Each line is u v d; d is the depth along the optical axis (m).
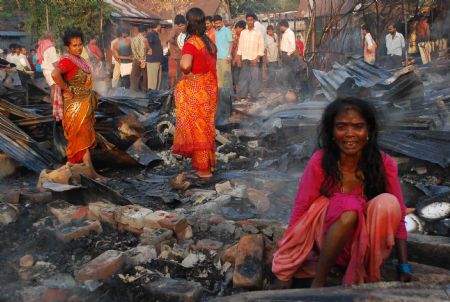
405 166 5.07
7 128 5.78
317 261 2.77
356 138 2.53
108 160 5.77
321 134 2.66
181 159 6.19
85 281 3.11
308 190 2.68
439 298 2.36
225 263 3.28
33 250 3.63
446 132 5.26
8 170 5.47
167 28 25.12
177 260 3.41
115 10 22.14
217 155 6.17
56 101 5.06
